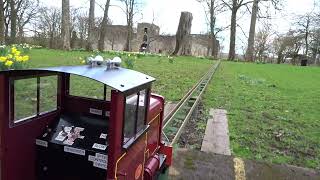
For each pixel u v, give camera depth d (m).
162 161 5.52
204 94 15.62
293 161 7.64
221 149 7.94
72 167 4.06
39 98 4.22
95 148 3.98
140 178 4.57
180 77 20.16
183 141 8.38
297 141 9.20
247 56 52.03
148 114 4.68
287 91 19.50
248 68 35.16
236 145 8.38
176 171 6.53
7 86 3.77
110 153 3.59
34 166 4.20
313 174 6.91
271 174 6.76
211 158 7.29
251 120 11.21
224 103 13.88
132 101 4.00
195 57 47.69
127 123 3.90
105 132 4.17
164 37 77.75
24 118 4.03
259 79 24.28
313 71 35.88
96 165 3.96
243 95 16.45
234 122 10.76
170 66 26.88
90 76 3.77
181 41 51.41
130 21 59.16
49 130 4.27
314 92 19.53
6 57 10.32
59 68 4.06
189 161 7.03
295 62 78.94
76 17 61.12
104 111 4.47
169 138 8.34
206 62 38.06
